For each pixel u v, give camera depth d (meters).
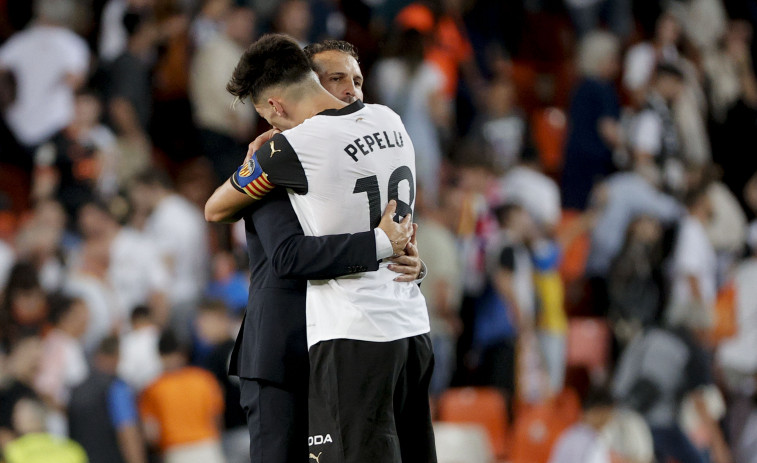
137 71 39.12
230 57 38.38
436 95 38.16
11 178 38.75
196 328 32.59
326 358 14.67
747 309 36.41
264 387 15.37
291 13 40.28
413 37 38.19
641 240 36.09
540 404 32.03
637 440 29.80
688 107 42.59
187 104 40.31
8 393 27.98
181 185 37.62
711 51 48.53
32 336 28.28
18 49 39.09
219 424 30.22
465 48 43.78
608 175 41.56
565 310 36.88
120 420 28.61
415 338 15.03
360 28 45.28
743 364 36.06
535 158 38.09
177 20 40.31
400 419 15.24
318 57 16.17
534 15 47.97
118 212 34.56
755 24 52.03
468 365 33.38
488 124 40.88
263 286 15.54
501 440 31.59
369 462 14.52
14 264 30.88
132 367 31.27
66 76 38.97
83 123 36.41
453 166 37.56
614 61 43.47
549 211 36.94
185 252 34.75
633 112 43.38
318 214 14.63
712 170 40.41
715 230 40.53
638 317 34.94
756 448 32.84
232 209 15.15
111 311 31.73
